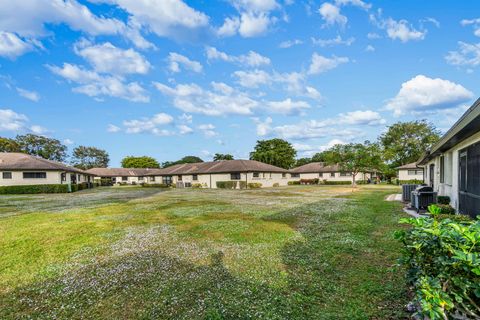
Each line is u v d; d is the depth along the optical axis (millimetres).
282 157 59188
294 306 3320
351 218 9578
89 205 15562
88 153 79250
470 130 6090
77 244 6621
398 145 47344
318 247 5832
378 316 3033
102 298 3705
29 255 5754
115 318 3182
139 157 78938
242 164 36938
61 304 3564
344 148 32594
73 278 4441
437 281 1990
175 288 3941
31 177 29016
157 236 7309
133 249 6078
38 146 59375
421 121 46812
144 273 4578
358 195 20547
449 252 2068
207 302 3469
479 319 1954
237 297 3588
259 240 6613
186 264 4973
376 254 5219
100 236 7445
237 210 12328
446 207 8680
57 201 18469
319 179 46344
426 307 1879
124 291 3896
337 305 3324
